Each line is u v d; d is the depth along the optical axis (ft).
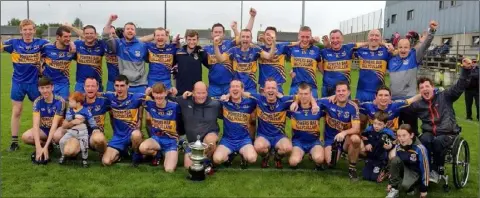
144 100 21.08
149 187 17.99
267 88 20.53
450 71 64.85
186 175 19.74
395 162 17.39
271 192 17.76
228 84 25.39
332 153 20.16
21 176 19.12
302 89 20.33
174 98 21.39
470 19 83.61
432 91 19.47
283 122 21.27
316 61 25.07
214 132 20.97
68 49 24.20
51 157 22.11
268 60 25.14
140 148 20.39
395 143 18.57
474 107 45.47
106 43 24.31
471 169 21.75
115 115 21.27
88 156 22.62
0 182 17.98
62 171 19.94
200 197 17.02
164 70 24.72
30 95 24.29
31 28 23.56
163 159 22.08
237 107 20.98
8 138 26.94
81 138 20.39
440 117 19.26
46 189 17.58
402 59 23.22
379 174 19.44
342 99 20.30
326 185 18.88
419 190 17.62
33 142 22.33
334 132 21.22
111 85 25.50
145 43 24.72
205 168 19.69
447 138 18.34
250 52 24.77
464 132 31.45
